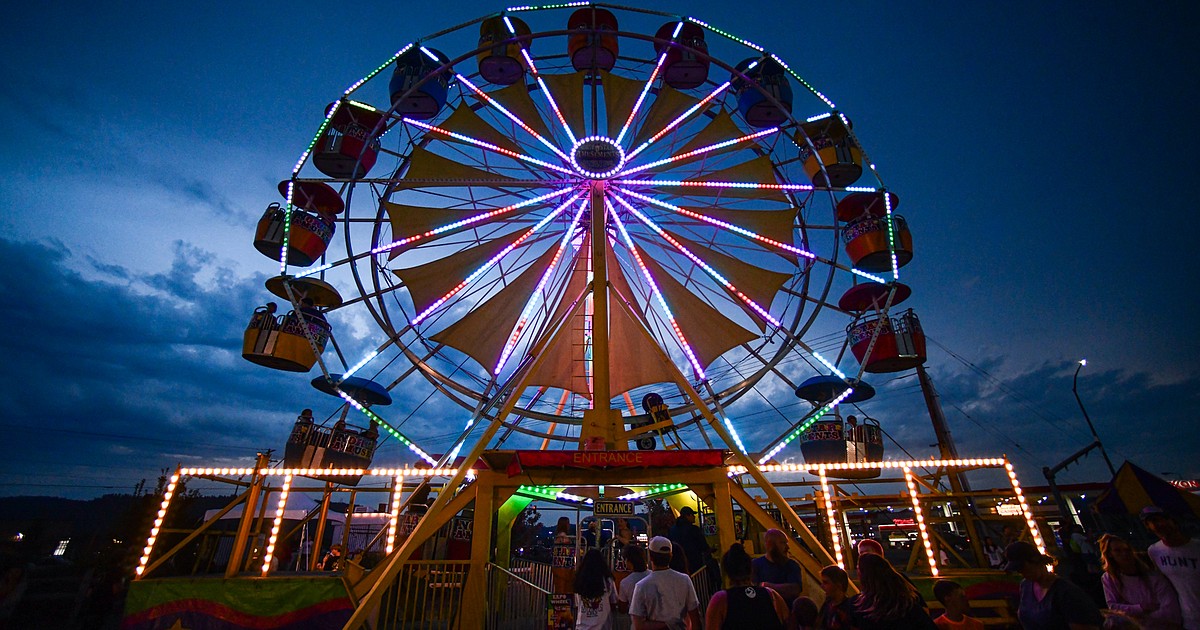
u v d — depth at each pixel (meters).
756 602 4.20
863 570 4.02
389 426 12.29
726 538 8.54
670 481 8.94
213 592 7.67
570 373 14.81
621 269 15.67
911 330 13.35
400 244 14.09
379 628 8.98
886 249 14.19
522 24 17.27
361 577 8.26
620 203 15.23
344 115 15.03
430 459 12.48
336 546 14.22
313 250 13.55
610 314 14.87
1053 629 4.07
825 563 8.59
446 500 8.60
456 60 15.17
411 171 14.82
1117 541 5.62
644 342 14.66
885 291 13.91
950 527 17.61
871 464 9.03
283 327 12.41
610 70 17.28
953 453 21.59
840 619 4.12
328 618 7.71
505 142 15.53
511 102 15.62
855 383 12.95
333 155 14.53
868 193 14.52
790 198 16.28
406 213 14.53
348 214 14.58
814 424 13.02
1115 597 5.63
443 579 8.09
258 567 10.72
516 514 12.14
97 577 10.91
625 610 5.48
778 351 14.70
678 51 16.89
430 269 14.29
